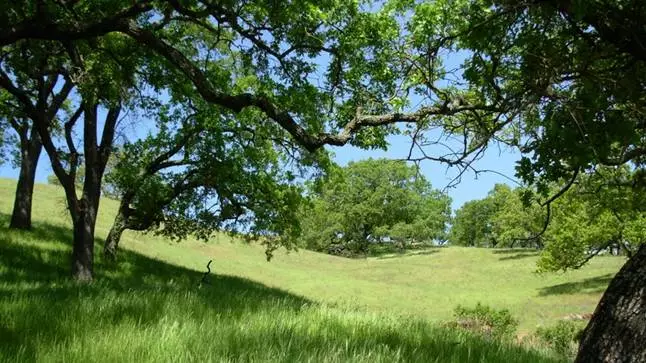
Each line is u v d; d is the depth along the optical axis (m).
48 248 21.66
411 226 96.31
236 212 25.05
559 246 38.25
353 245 102.75
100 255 23.53
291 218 26.19
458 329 7.02
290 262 66.19
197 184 23.52
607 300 3.88
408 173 98.50
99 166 18.44
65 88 20.44
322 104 13.44
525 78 5.89
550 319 34.47
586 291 45.06
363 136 12.11
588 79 5.64
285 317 5.74
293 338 4.62
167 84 17.47
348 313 6.59
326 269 66.56
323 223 101.56
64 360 3.74
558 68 5.82
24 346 3.96
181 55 9.15
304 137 8.38
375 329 5.62
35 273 16.42
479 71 6.15
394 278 62.44
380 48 11.91
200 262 46.91
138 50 15.08
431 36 7.23
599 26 5.71
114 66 14.98
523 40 5.94
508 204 76.94
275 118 8.60
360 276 63.00
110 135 18.64
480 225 114.25
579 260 38.75
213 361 3.77
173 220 24.84
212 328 4.84
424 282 60.12
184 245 55.50
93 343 4.08
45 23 9.15
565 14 5.62
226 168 22.77
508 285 55.84
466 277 63.25
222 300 6.80
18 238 21.80
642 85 5.91
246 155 23.22
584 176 9.75
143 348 3.99
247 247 67.00
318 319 5.89
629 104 5.91
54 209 44.81
